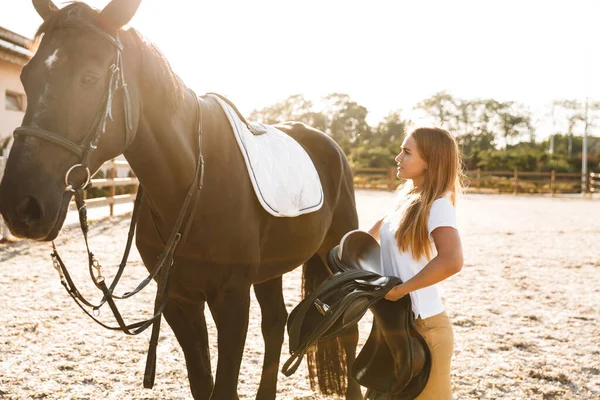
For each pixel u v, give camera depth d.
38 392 2.51
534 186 22.70
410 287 1.58
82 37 1.46
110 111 1.50
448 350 1.73
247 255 1.99
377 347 1.83
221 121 2.04
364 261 1.83
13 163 1.37
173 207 1.85
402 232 1.72
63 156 1.42
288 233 2.25
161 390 2.61
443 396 1.73
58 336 3.29
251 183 2.04
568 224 10.46
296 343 1.59
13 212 1.34
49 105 1.40
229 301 1.96
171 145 1.77
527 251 7.15
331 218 2.69
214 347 3.27
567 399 2.64
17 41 9.70
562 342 3.48
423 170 1.76
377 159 37.44
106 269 5.25
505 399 2.62
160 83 1.70
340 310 1.51
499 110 53.22
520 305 4.37
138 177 1.84
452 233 1.61
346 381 2.54
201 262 1.90
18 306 3.88
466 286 5.04
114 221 8.84
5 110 10.32
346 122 56.84
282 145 2.37
